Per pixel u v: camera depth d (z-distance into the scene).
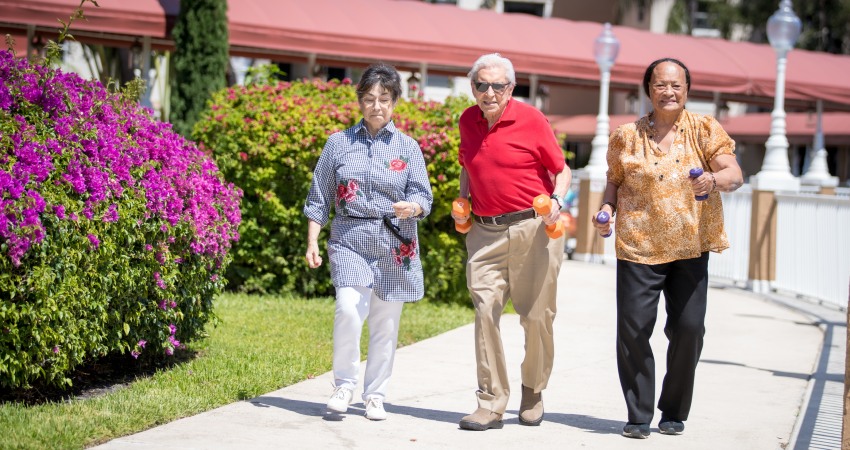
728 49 25.33
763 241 14.45
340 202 5.95
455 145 10.49
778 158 14.55
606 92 17.58
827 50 40.62
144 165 6.50
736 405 6.84
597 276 15.02
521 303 5.88
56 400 6.11
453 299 11.17
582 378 7.63
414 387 6.98
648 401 5.79
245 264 11.20
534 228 5.73
